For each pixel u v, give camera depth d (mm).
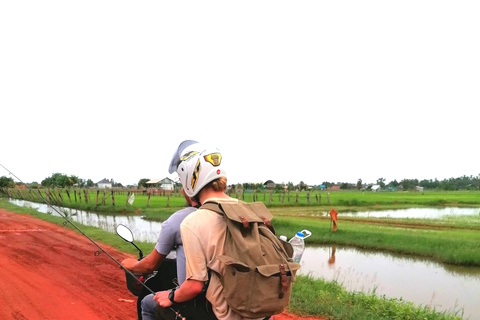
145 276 3160
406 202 58062
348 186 181625
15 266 8211
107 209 35344
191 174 2699
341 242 19656
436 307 9266
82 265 8672
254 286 2137
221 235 2361
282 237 2959
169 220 2689
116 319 5324
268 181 122812
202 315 2463
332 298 7172
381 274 13195
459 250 16219
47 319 5191
